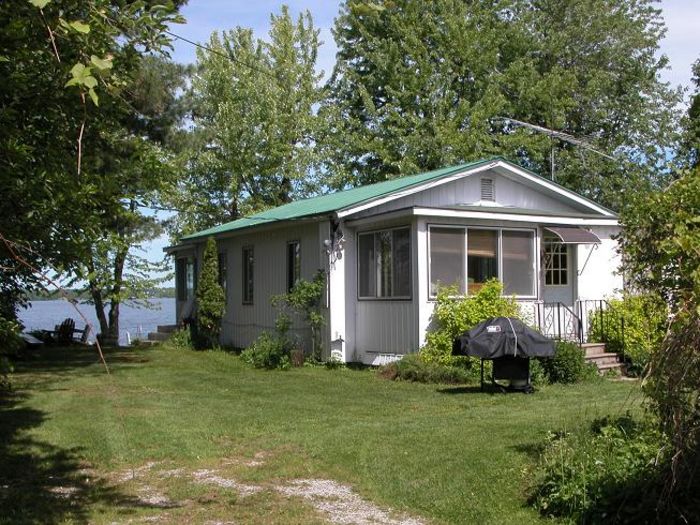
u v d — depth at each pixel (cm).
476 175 1670
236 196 3241
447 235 1509
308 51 3603
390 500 638
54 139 617
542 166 3212
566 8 3434
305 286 1648
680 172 558
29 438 901
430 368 1349
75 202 577
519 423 894
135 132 2094
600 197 3108
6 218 559
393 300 1533
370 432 890
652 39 3338
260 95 3278
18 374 1532
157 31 539
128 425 971
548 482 596
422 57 3169
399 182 1805
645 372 478
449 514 593
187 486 702
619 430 697
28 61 564
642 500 525
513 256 1587
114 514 619
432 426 912
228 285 2209
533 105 3194
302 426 955
